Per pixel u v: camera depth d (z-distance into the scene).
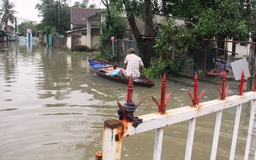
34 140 4.50
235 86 8.90
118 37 18.62
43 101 7.04
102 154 1.42
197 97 1.84
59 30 38.94
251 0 12.01
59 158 3.90
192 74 11.20
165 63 11.30
